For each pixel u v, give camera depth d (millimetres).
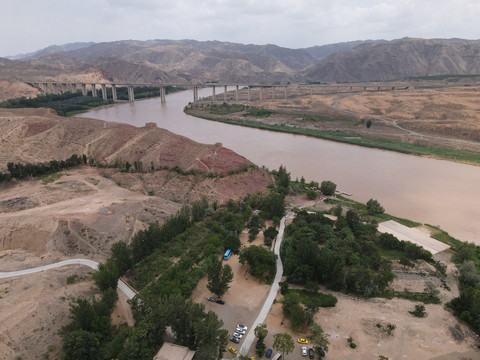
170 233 97688
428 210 128250
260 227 109438
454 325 70625
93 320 62531
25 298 69875
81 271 81625
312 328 67875
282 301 73688
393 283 84875
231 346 63719
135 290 77938
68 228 94562
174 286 74250
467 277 84188
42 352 59531
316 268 84500
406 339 66500
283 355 61500
